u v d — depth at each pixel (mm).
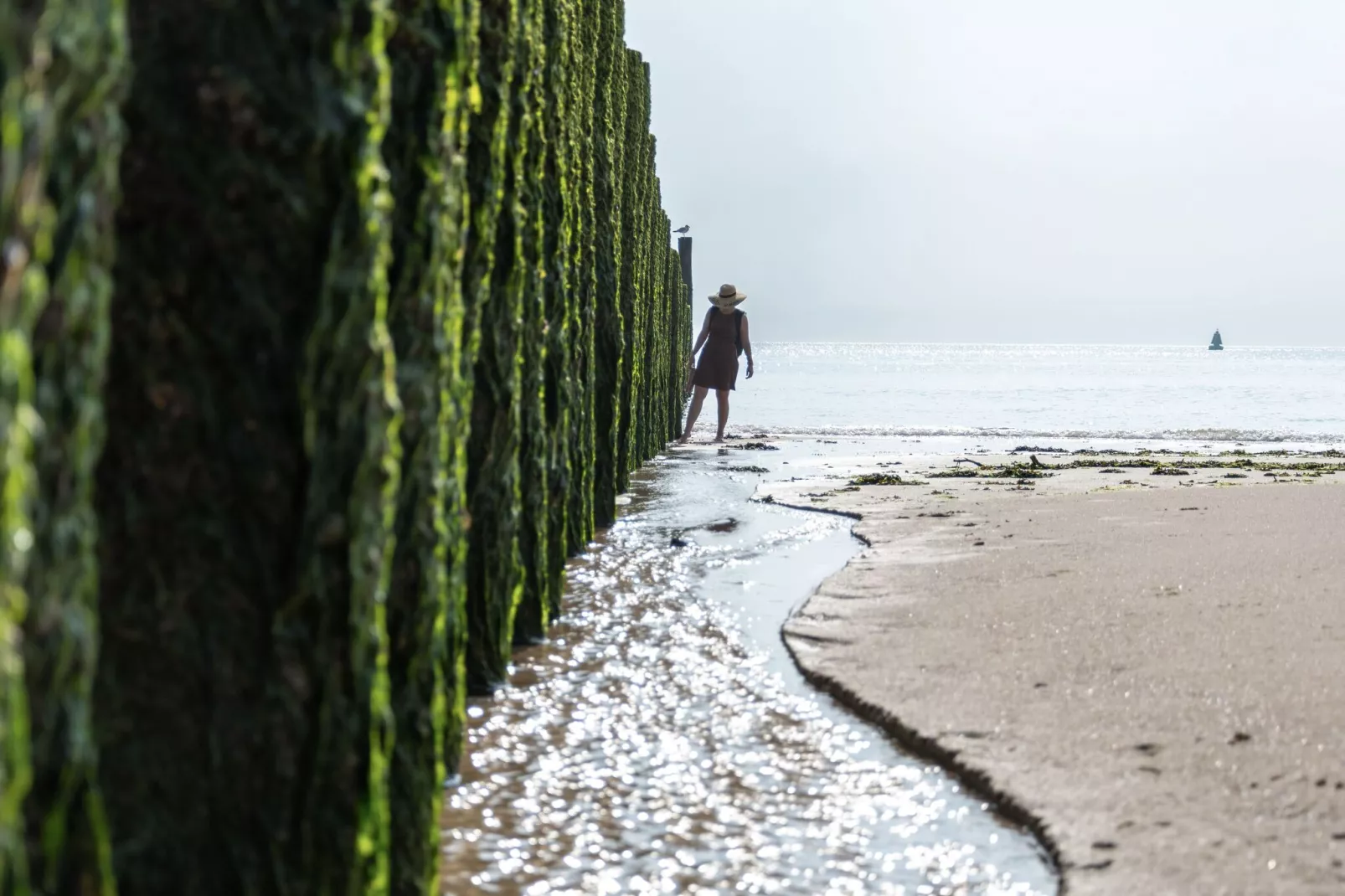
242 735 1952
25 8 1305
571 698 3984
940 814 2984
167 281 1881
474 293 3475
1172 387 48844
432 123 2469
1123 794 2941
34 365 1396
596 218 8125
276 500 1952
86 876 1544
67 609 1455
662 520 8516
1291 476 11164
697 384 18141
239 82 1879
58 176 1396
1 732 1262
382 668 2084
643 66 12477
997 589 5348
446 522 3170
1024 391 42750
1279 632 4219
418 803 2457
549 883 2578
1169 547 6172
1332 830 2664
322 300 1954
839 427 22125
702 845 2791
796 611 5219
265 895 1970
